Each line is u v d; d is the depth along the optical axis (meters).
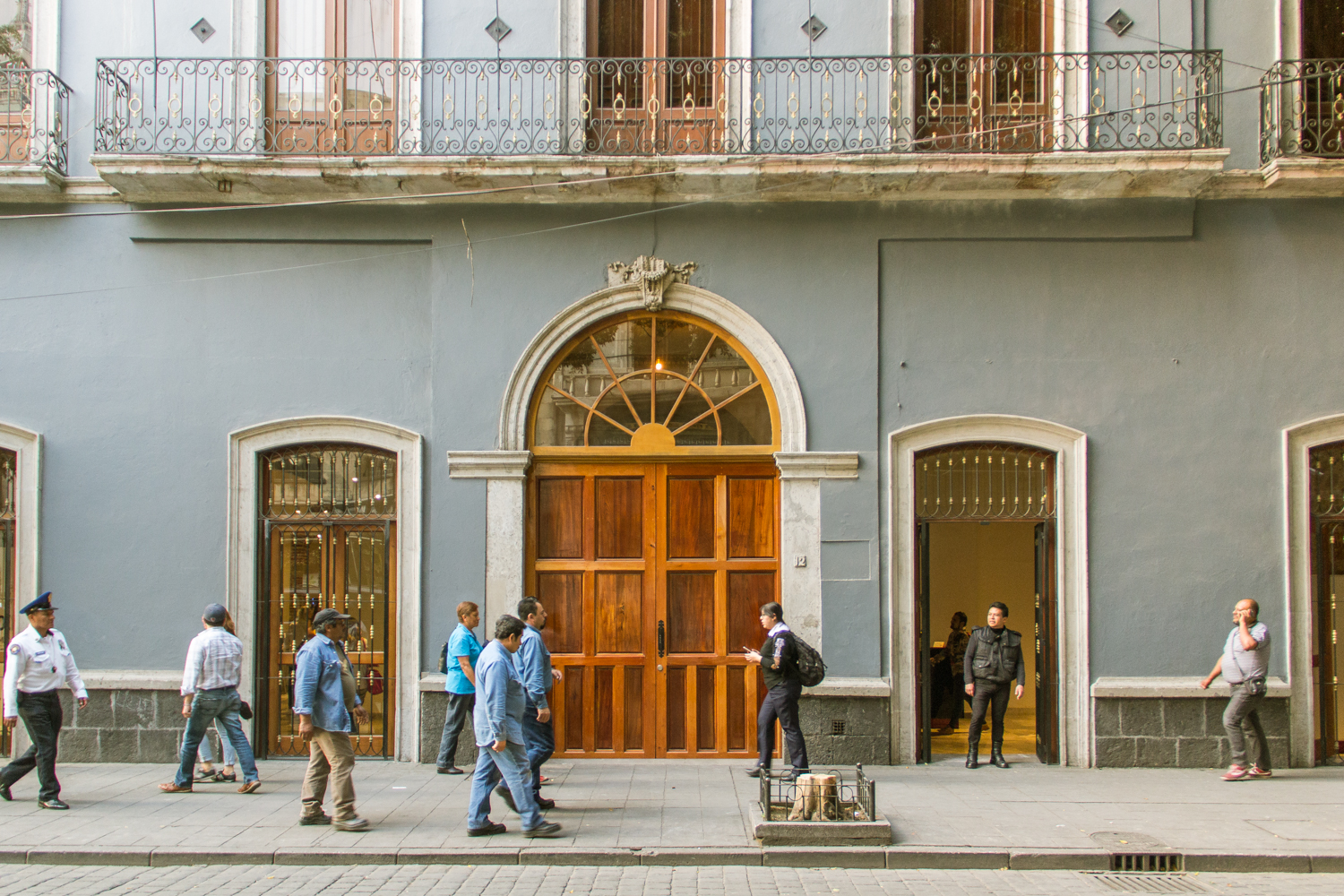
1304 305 8.44
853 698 8.20
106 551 8.43
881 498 8.42
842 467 8.38
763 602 8.55
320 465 8.64
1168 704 8.17
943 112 8.77
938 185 8.23
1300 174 8.07
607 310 8.59
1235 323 8.44
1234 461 8.35
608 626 8.56
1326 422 8.32
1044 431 8.41
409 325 8.62
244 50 8.79
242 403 8.55
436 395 8.52
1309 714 8.16
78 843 5.96
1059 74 8.64
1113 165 7.95
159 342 8.57
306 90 8.88
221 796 7.14
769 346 8.53
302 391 8.56
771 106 8.58
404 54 8.88
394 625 8.47
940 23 8.88
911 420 8.45
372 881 5.46
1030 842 5.99
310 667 6.25
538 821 6.10
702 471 8.66
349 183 8.28
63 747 8.23
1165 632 8.24
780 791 6.55
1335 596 8.36
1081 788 7.41
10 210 8.64
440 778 7.74
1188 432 8.38
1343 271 8.44
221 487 8.48
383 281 8.64
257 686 8.44
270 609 8.55
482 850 5.83
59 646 7.00
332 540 8.56
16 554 8.41
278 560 8.59
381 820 6.49
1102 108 8.50
